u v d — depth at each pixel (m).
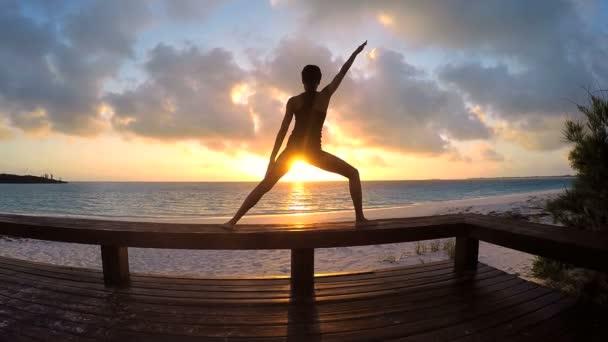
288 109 3.00
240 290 3.24
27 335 2.42
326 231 3.07
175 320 2.64
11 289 3.26
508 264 7.14
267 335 2.42
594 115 3.44
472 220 3.66
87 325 2.56
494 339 2.37
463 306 2.92
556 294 3.18
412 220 3.66
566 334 2.44
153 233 3.07
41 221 3.64
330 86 3.04
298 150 3.00
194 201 44.88
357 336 2.41
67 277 3.59
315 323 2.60
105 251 3.35
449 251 8.52
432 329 2.51
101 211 32.31
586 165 3.45
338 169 3.18
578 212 3.50
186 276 3.62
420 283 3.45
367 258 8.77
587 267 2.39
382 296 3.12
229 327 2.53
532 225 3.33
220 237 3.01
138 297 3.07
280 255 9.58
